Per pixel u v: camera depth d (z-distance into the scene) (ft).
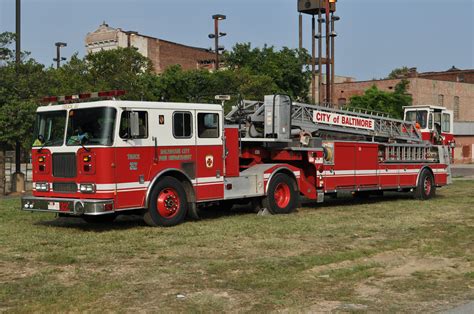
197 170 39.14
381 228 37.32
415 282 23.68
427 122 80.59
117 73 105.29
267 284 22.90
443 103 194.90
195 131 39.14
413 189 58.54
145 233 34.65
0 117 61.41
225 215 43.98
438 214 44.83
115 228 37.17
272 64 130.93
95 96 36.06
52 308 19.54
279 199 45.19
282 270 25.22
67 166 35.76
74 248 30.12
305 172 48.49
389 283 23.52
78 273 24.66
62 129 36.37
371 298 21.34
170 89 102.63
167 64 207.00
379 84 187.42
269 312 19.44
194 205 38.96
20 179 67.46
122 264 26.43
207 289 22.13
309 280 23.72
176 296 21.13
